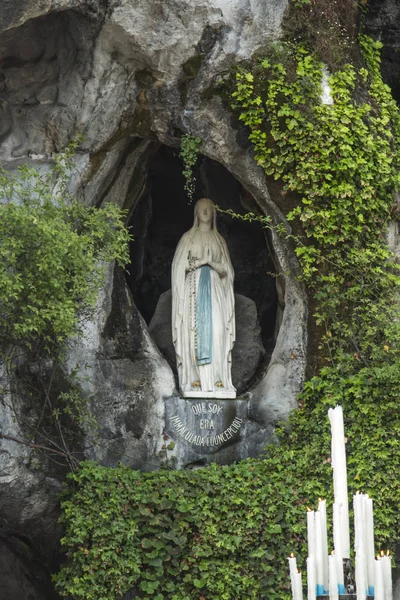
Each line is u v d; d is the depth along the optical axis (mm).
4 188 33719
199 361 38375
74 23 35281
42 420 36125
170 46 35781
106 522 34781
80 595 34219
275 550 35688
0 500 35938
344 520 22750
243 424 38406
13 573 40406
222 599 35250
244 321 40656
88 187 37594
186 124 37125
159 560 35094
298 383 37656
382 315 36312
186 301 38812
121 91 36625
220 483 36219
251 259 42281
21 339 34531
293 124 36219
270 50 36594
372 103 37875
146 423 37969
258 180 37281
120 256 34906
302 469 36406
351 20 37875
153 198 42375
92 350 37562
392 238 37781
